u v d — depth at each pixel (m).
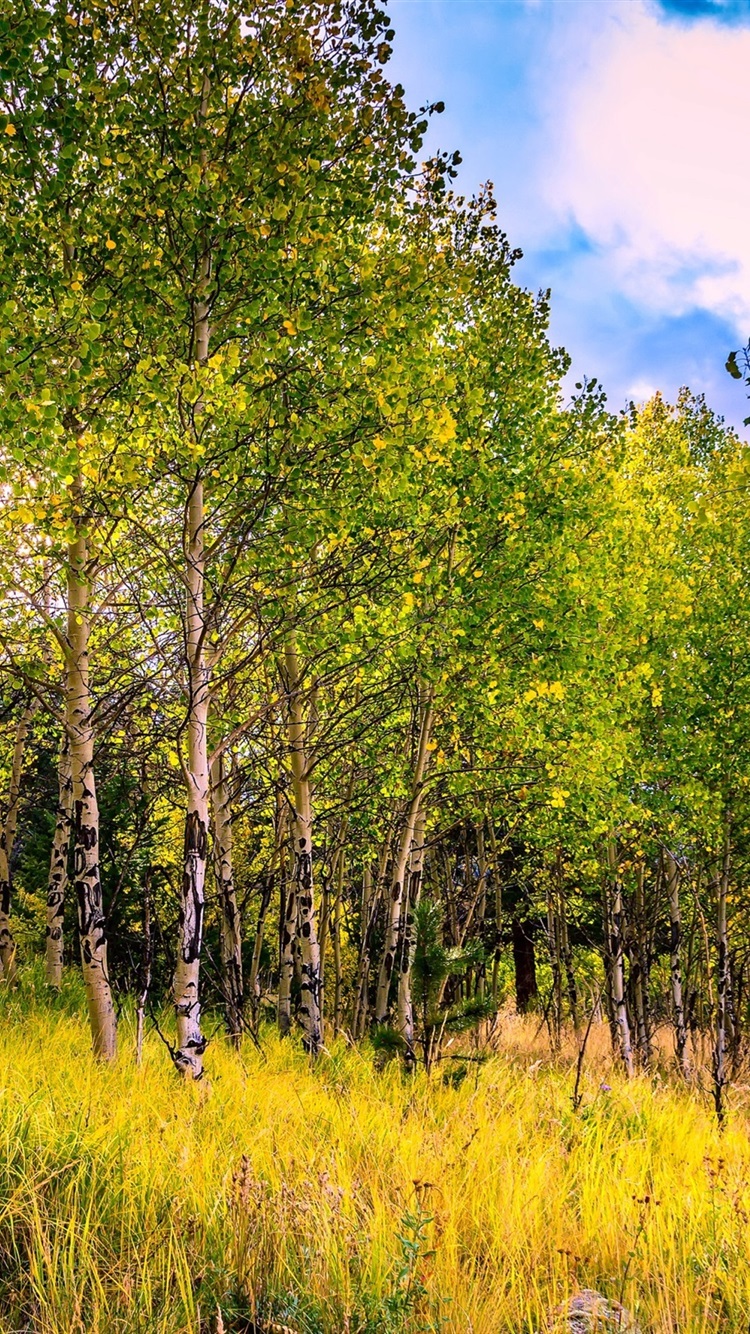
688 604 12.77
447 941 13.11
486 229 10.02
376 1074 7.57
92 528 6.60
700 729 13.02
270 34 6.55
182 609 6.64
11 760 13.05
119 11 6.35
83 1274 2.94
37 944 17.30
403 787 10.40
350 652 8.20
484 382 10.05
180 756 6.55
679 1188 5.08
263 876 12.69
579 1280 3.80
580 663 10.32
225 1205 3.65
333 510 6.68
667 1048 17.22
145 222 6.54
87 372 5.61
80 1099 4.69
